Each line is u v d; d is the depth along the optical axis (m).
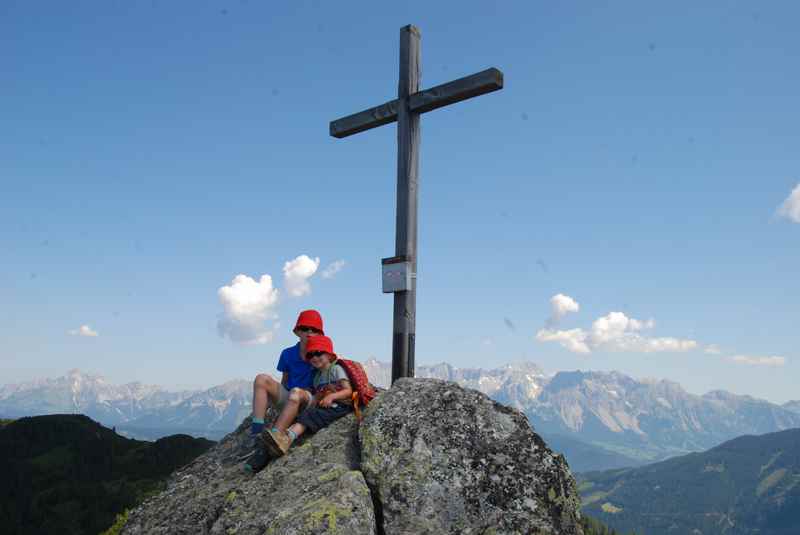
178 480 4.70
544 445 4.01
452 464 3.89
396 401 4.33
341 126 6.43
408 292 5.65
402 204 5.79
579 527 3.74
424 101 5.77
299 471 4.06
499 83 5.38
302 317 4.79
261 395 4.64
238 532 3.58
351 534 3.43
